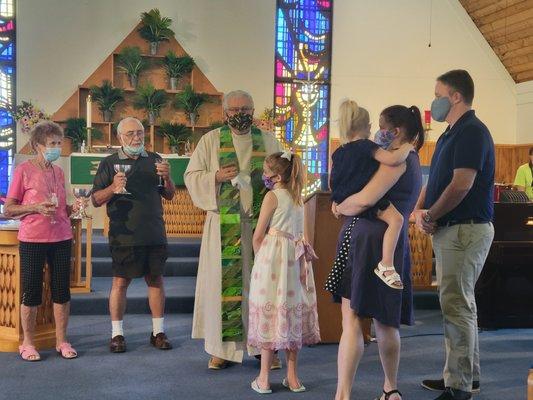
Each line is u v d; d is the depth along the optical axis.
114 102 9.26
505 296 5.55
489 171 3.36
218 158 4.11
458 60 10.65
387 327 2.99
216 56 10.00
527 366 4.27
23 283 4.17
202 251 4.19
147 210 4.47
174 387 3.67
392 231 2.90
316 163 10.33
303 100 10.29
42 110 9.45
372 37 10.43
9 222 4.67
